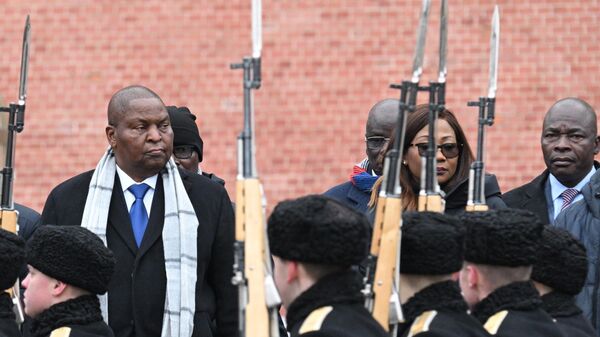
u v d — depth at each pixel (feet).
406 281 48.73
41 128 119.24
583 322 53.16
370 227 50.47
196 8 119.24
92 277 53.78
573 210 70.23
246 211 47.16
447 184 67.00
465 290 50.60
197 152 76.74
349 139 116.88
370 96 116.88
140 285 62.69
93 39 119.75
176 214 63.67
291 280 45.09
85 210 63.67
